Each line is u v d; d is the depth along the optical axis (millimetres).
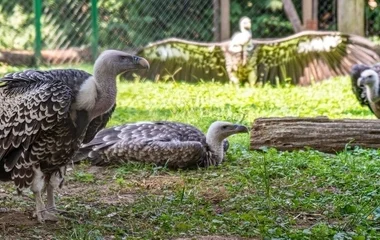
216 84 23328
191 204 10695
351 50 23297
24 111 9430
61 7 25312
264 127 13867
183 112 18219
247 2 26156
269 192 11094
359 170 12383
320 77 23469
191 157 12836
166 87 22203
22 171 9625
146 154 12891
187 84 23094
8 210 10453
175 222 9844
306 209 10477
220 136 13070
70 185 12016
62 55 25281
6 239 9156
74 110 9523
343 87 21828
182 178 12266
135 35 25734
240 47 23328
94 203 10883
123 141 13031
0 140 9609
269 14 26188
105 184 12078
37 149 9547
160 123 13398
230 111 18344
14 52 25188
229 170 12836
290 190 11430
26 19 25469
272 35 26344
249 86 23266
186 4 25828
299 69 23594
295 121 13859
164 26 25875
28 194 11289
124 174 12562
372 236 9250
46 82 9461
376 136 13734
